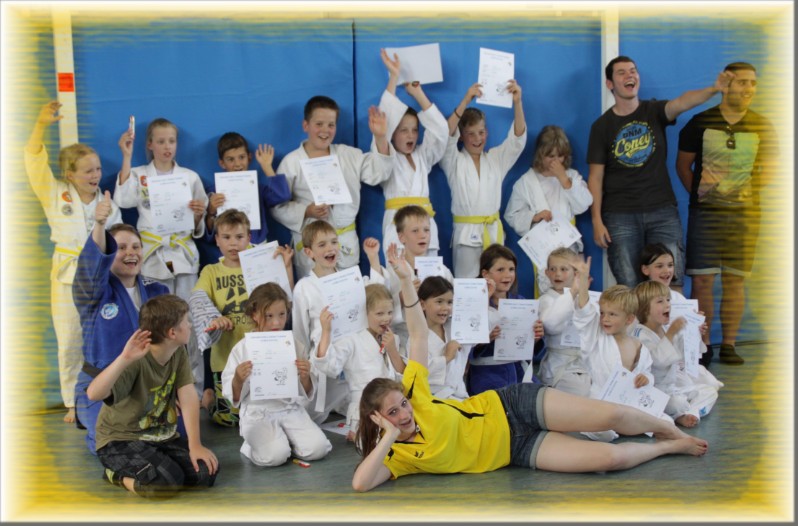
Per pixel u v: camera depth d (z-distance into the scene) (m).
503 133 5.05
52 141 4.61
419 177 4.75
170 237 4.50
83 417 3.69
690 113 5.15
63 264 4.34
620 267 4.97
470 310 4.04
